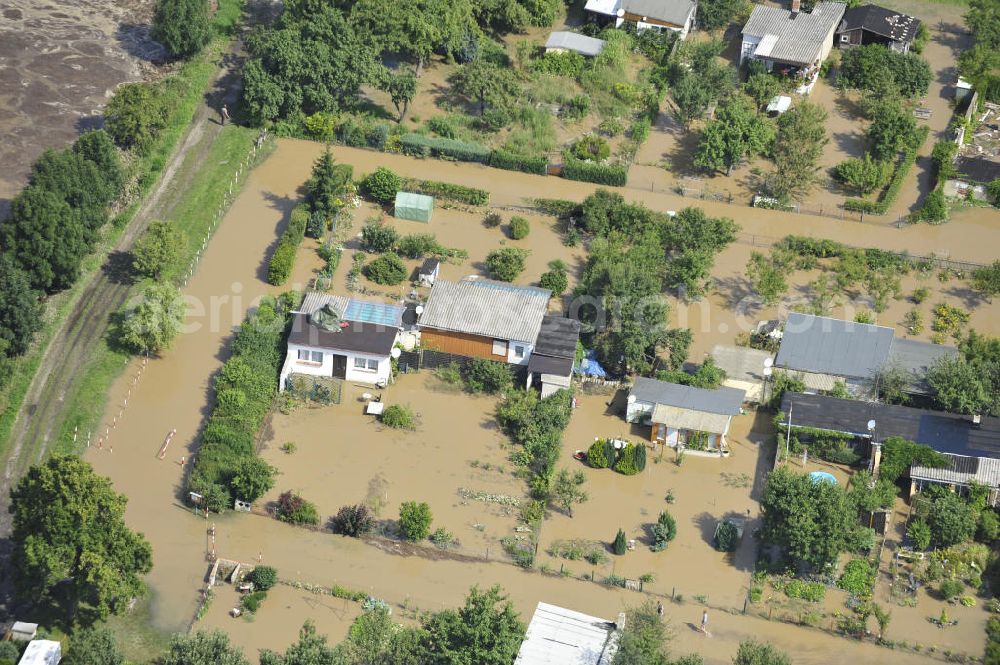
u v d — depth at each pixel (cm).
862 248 16838
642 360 14925
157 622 12019
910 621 12625
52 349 14775
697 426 14125
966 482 13650
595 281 15475
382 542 13000
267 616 12150
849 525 12756
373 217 16950
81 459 12862
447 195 17325
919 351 15100
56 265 15225
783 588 12838
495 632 11062
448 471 13825
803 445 14225
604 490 13775
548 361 14662
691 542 13250
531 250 16662
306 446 13962
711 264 16112
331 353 14625
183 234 15938
